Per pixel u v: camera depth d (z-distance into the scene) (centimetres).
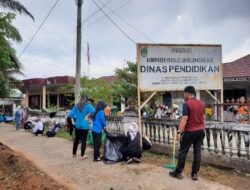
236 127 679
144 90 838
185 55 861
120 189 574
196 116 605
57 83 2850
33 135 1523
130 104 1321
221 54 886
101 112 814
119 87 1460
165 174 652
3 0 1260
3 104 3038
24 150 1066
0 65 802
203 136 613
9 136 1541
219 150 713
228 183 594
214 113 966
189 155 780
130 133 781
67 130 1535
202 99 1532
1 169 754
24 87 3259
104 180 635
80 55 1359
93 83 1549
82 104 853
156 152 894
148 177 637
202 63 873
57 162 823
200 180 609
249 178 627
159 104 1451
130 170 699
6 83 2083
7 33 800
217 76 884
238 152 671
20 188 586
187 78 862
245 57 1878
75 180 647
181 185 579
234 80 1658
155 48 845
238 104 798
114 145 795
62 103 3045
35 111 2312
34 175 670
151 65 841
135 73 1443
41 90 3434
